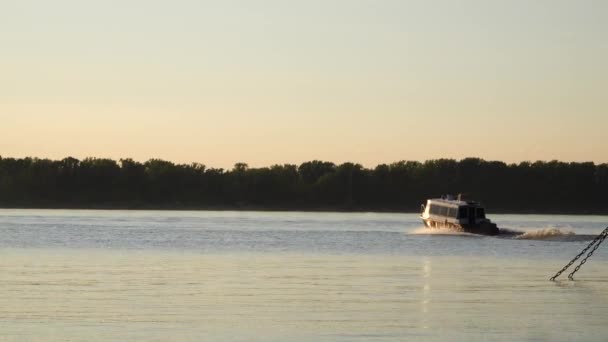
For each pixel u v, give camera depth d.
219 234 154.38
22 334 51.44
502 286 74.75
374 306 62.47
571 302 65.12
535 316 58.84
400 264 95.19
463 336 52.25
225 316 57.75
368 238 143.88
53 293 67.44
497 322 56.56
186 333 52.19
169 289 70.50
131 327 53.75
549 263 97.81
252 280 77.56
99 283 74.12
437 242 133.50
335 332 52.94
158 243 128.62
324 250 116.62
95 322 55.22
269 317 57.56
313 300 65.06
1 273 82.00
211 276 80.69
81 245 123.12
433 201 157.38
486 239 141.50
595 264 97.50
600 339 51.69
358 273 84.81
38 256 102.94
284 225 199.00
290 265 93.12
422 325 55.34
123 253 108.75
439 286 74.31
